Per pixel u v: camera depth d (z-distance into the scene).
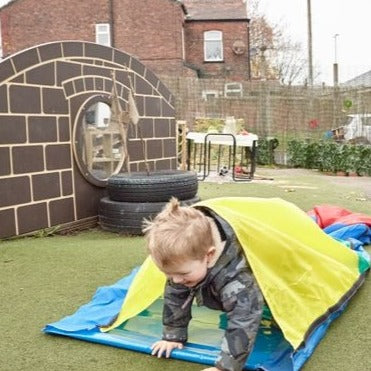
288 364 2.06
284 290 2.25
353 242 3.66
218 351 2.19
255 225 2.31
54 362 2.17
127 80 5.89
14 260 3.85
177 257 1.84
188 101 13.28
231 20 24.31
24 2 22.62
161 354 2.19
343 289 2.77
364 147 11.16
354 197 7.38
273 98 14.09
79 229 5.20
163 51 22.88
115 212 4.96
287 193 7.75
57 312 2.76
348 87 12.60
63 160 5.05
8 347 2.32
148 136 6.31
